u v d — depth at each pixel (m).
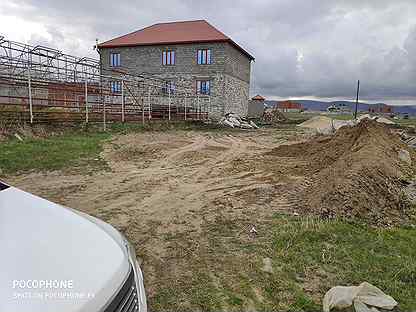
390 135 13.02
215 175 8.74
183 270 3.61
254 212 5.70
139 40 33.41
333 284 3.37
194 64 31.70
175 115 26.67
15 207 2.17
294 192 7.10
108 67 34.38
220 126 26.31
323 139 13.45
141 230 4.77
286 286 3.31
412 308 2.98
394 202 6.12
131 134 15.98
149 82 28.66
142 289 2.05
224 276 3.49
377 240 4.46
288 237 4.47
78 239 1.89
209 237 4.55
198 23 34.69
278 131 24.45
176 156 11.16
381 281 3.42
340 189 5.97
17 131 11.98
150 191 6.94
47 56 18.52
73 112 16.75
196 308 2.93
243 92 36.50
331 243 4.33
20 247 1.70
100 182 7.48
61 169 8.43
